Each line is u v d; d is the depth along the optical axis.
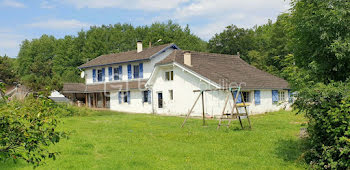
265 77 30.25
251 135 13.63
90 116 25.78
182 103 26.98
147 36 62.22
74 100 38.97
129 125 18.31
